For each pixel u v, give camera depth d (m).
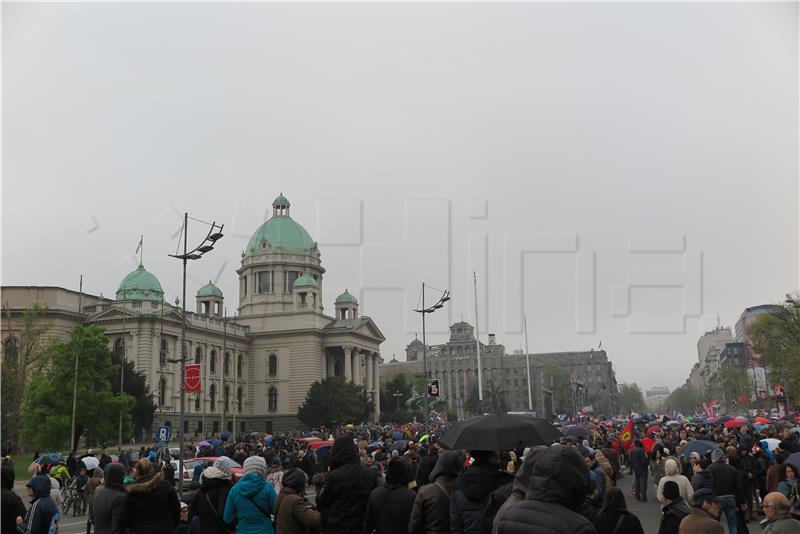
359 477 13.85
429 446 34.44
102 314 126.81
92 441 86.88
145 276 143.00
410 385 193.00
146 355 126.31
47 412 83.88
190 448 58.03
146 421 106.31
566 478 7.91
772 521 13.84
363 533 13.59
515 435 13.10
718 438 38.28
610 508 13.39
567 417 142.00
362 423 144.75
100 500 15.33
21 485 58.28
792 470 19.80
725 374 186.12
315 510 13.70
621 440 48.66
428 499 12.22
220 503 14.76
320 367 164.00
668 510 14.97
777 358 111.50
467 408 196.50
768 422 56.19
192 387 44.00
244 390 161.88
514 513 7.91
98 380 87.38
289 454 47.97
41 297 120.81
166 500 14.05
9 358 89.44
